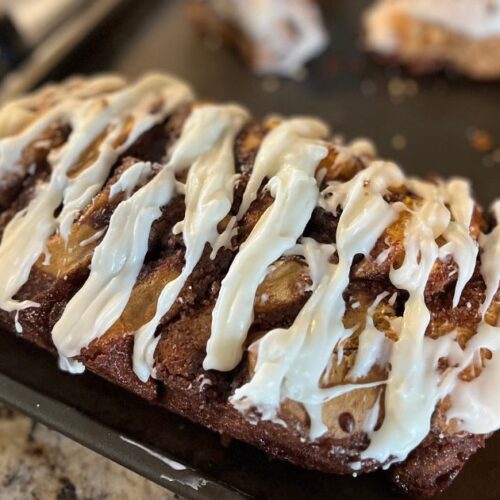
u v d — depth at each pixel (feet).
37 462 0.76
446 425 0.61
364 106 1.20
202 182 0.71
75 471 0.75
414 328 0.62
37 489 0.75
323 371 0.61
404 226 0.65
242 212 0.69
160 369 0.65
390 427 0.60
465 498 0.66
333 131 1.17
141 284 0.68
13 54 1.22
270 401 0.60
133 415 0.72
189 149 0.74
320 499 0.66
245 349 0.63
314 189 0.68
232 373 0.64
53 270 0.70
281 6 1.24
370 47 1.27
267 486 0.66
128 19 1.32
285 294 0.64
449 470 0.63
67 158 0.76
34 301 0.70
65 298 0.70
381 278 0.65
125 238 0.68
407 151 1.13
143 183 0.72
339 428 0.61
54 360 0.76
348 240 0.65
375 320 0.63
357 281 0.65
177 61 1.28
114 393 0.73
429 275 0.64
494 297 0.65
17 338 0.78
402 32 1.23
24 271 0.71
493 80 1.23
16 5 1.32
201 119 0.77
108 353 0.66
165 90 0.85
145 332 0.65
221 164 0.72
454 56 1.23
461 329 0.63
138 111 0.80
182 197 0.71
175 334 0.65
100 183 0.74
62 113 0.81
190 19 1.31
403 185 0.71
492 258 0.66
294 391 0.60
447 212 0.67
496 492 0.66
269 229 0.66
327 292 0.63
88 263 0.69
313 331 0.62
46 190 0.74
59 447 0.77
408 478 0.64
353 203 0.67
